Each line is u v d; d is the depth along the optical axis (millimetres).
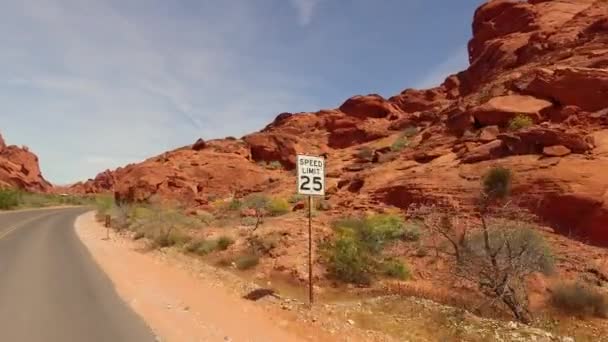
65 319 7711
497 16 52719
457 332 6582
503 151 22891
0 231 25578
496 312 8445
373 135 55000
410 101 66188
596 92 24891
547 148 20188
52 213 50125
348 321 7391
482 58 49469
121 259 15383
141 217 30797
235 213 29562
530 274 10656
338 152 53656
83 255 16375
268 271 11883
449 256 12672
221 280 11062
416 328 6934
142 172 52500
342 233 13492
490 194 14836
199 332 6988
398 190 23250
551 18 45000
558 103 26797
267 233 15422
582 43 33875
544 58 35250
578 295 9359
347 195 27844
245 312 8234
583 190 16500
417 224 17156
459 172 22312
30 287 10422
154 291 10094
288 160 59938
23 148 116688
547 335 6422
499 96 30125
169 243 18453
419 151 30922
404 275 11523
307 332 7043
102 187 131250
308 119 72125
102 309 8430
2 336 6777
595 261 12883
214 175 54688
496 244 9727
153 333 6930
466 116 30234
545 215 17031
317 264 11727
